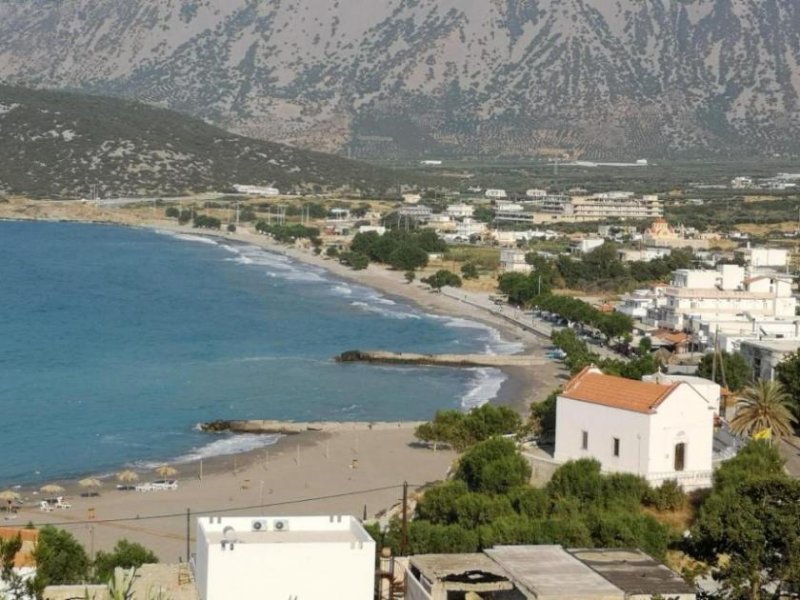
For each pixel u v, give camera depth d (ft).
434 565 363.15
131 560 463.01
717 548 434.30
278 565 328.49
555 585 346.95
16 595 274.16
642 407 554.05
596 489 527.81
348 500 638.12
